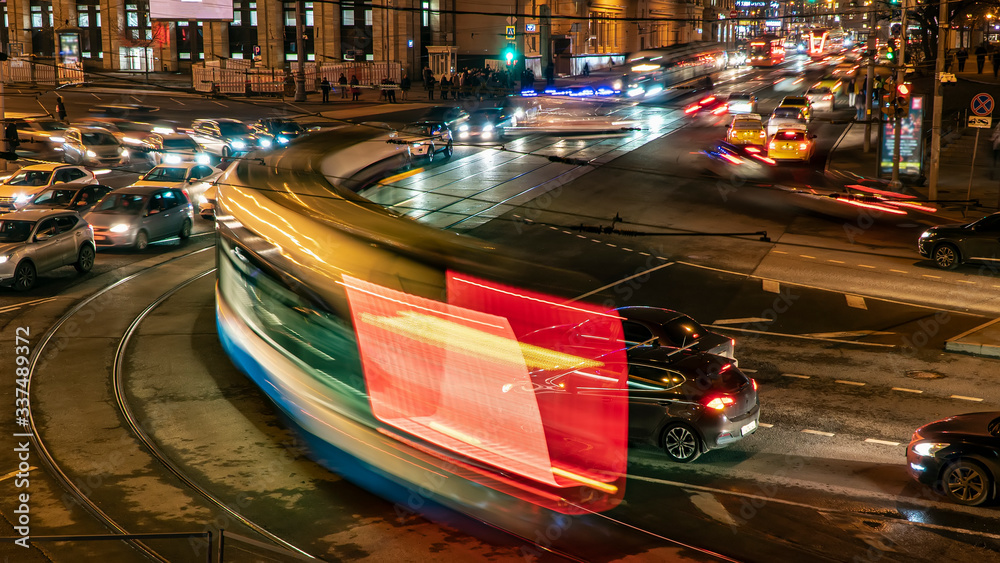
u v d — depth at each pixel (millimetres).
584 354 11078
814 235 27250
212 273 23516
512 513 9961
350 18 75938
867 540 9648
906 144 34031
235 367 15766
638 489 11016
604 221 28984
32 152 43312
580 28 92500
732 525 10008
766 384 15188
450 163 41000
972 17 75875
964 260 23031
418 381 10117
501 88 66375
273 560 9156
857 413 13695
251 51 77438
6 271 20891
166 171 32188
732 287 21688
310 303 11648
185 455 12102
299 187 16375
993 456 10336
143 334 18047
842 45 155250
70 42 68250
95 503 10555
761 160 40906
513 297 10133
